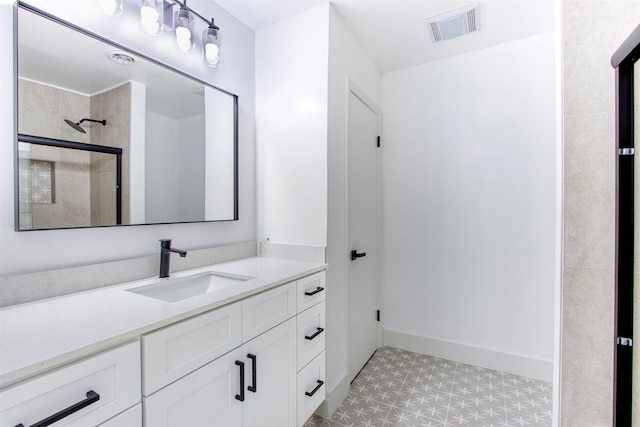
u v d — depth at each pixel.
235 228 1.88
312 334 1.58
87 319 0.87
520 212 2.19
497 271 2.27
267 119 1.98
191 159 1.60
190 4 1.60
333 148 1.82
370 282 2.45
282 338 1.36
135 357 0.81
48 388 0.66
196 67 1.64
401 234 2.60
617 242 0.90
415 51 2.32
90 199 1.20
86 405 0.70
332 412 1.77
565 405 1.10
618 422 0.92
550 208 2.10
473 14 1.89
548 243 2.11
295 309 1.45
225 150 1.80
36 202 1.06
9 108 1.01
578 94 1.07
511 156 2.22
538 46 2.12
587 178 1.06
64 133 1.13
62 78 1.12
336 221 1.87
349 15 1.89
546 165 2.11
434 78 2.47
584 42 1.06
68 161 1.14
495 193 2.27
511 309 2.23
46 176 1.08
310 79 1.81
